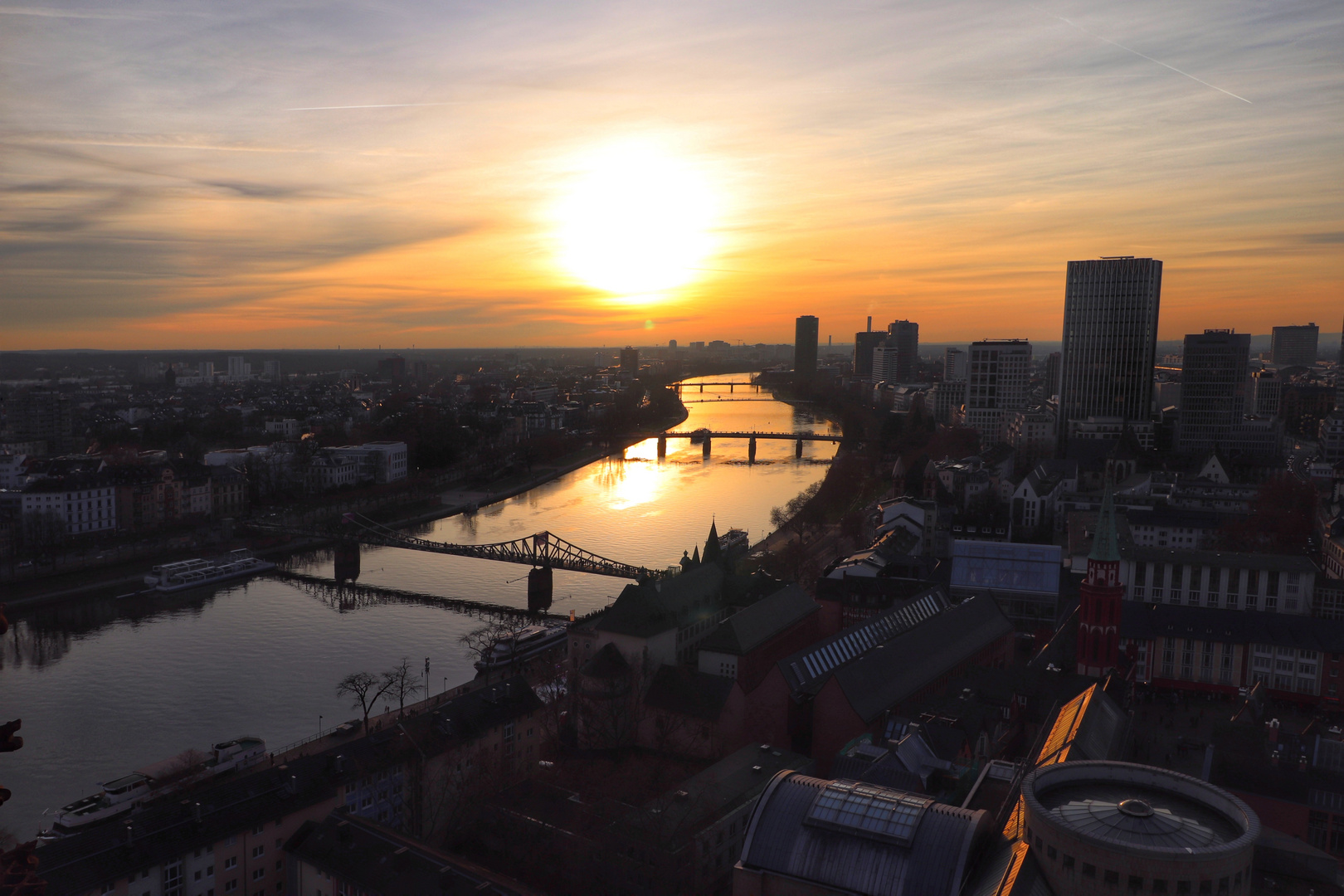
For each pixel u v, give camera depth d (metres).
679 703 190.38
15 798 176.38
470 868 127.44
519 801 152.62
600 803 151.88
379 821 156.88
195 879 131.88
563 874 136.00
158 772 178.00
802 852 111.62
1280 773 144.75
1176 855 89.31
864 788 118.19
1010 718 185.62
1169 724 195.62
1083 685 189.00
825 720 177.25
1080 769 108.69
